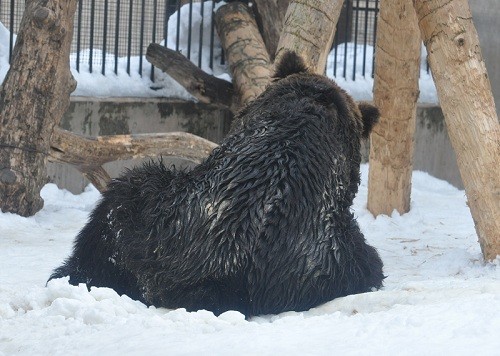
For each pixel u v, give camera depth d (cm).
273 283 944
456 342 677
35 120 1897
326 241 965
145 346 730
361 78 2880
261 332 753
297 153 954
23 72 1900
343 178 997
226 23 2602
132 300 968
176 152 1970
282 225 934
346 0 2845
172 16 2870
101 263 1027
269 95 1035
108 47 3098
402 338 698
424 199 2370
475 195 1364
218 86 2572
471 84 1341
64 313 905
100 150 1930
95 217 1044
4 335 850
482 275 1307
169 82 2681
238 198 932
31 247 1571
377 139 1981
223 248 928
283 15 2573
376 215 2005
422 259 1502
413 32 1894
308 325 780
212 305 940
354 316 812
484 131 1342
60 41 1911
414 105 1967
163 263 956
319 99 1020
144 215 980
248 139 970
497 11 2933
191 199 950
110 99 2572
